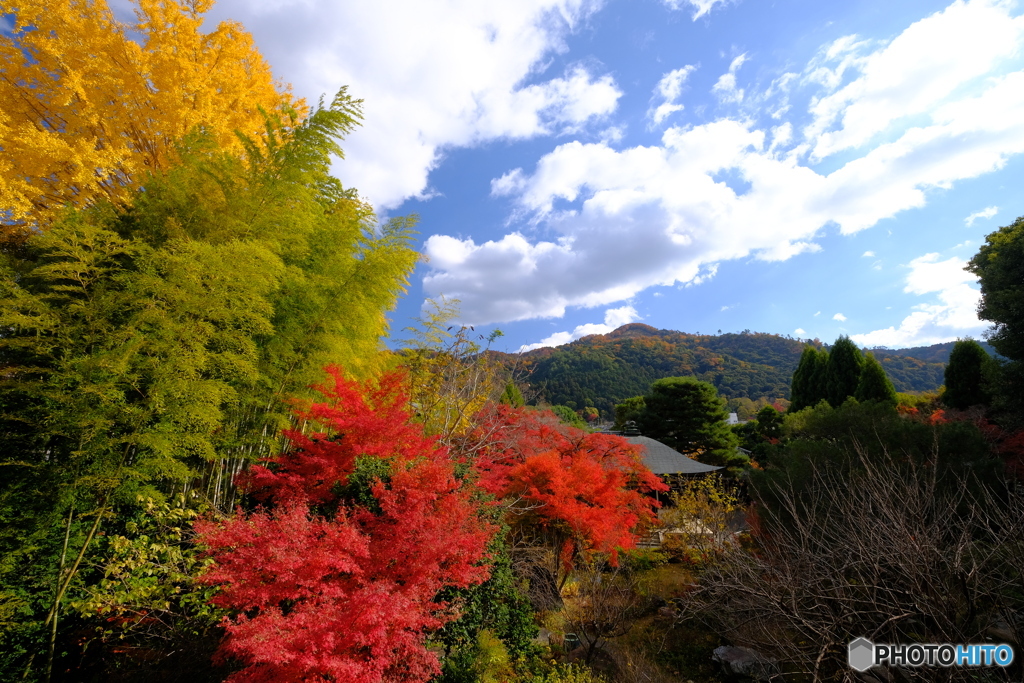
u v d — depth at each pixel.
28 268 5.78
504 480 7.94
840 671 4.84
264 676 3.23
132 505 5.47
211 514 5.25
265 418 6.48
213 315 5.30
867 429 10.28
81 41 8.42
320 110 7.45
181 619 4.82
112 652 4.72
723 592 6.60
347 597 3.88
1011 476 9.16
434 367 9.96
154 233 6.11
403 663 3.94
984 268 16.11
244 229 6.34
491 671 5.50
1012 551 4.64
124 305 5.07
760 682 6.57
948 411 18.14
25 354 5.12
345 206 8.36
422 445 6.14
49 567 4.76
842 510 5.83
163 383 4.89
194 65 9.35
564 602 8.38
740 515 14.12
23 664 4.42
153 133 9.38
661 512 13.45
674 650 7.93
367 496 5.39
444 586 4.90
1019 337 14.79
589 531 8.59
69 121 8.42
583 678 6.10
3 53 8.00
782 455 10.91
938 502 6.11
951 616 4.55
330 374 6.90
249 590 3.58
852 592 5.32
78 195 8.51
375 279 7.54
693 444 26.06
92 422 4.59
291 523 4.05
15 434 4.82
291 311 6.98
